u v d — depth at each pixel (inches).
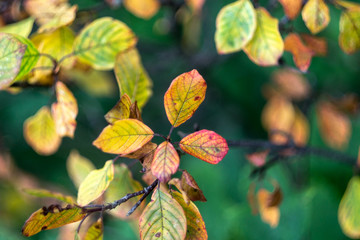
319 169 55.2
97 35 35.0
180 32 60.3
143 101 34.5
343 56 52.6
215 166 63.1
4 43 32.1
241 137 72.7
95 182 31.7
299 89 51.6
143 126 30.9
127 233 55.2
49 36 35.4
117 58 34.2
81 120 67.7
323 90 52.7
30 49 32.8
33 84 36.2
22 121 65.0
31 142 37.3
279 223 53.9
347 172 54.6
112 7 39.6
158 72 67.4
